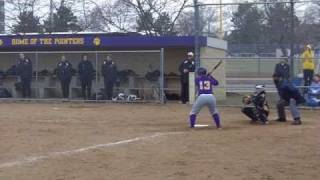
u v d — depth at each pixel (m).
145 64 55.22
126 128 31.14
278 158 21.11
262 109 33.28
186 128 31.08
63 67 50.97
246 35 74.31
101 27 91.38
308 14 63.28
